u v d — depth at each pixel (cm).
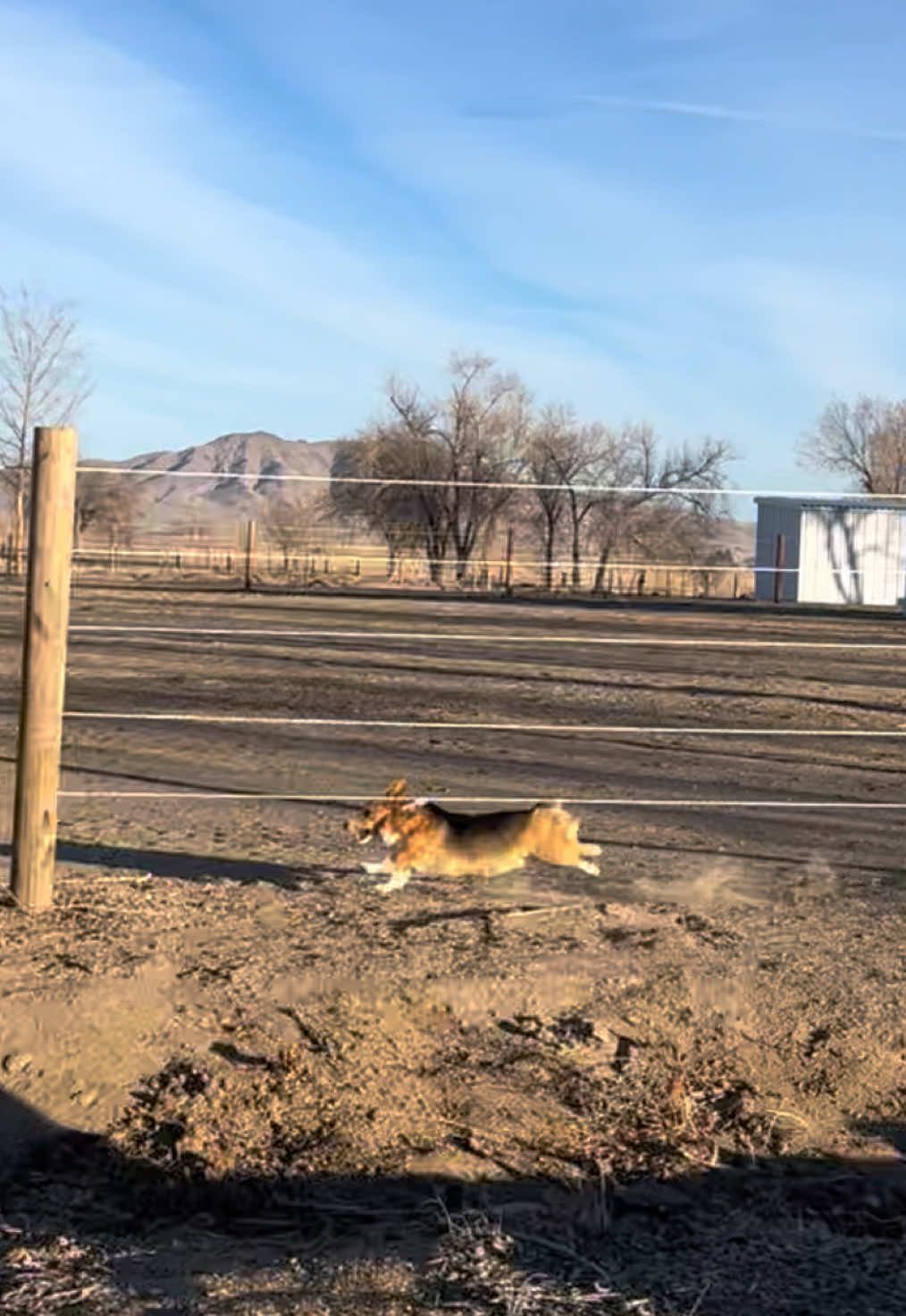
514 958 569
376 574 4566
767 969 571
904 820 820
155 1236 447
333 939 582
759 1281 424
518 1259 432
